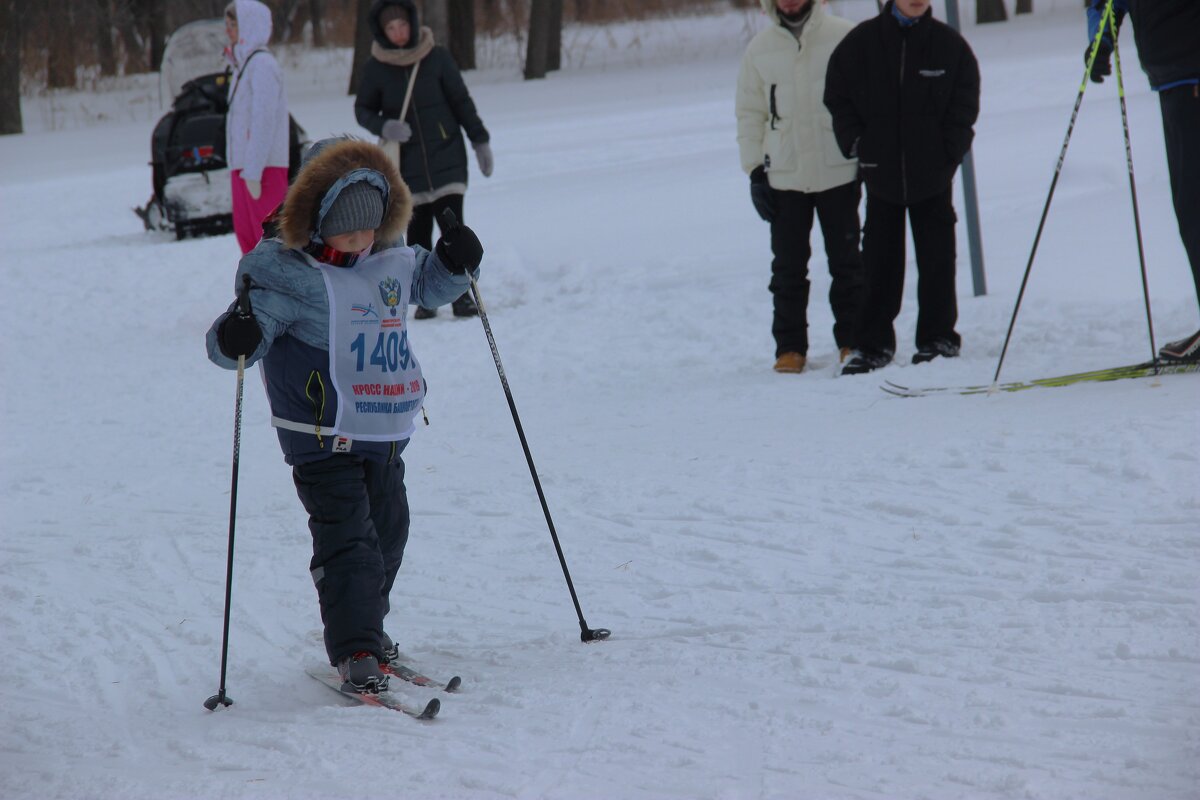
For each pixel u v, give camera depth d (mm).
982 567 10141
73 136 73312
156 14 105062
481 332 23969
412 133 24359
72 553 13445
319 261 8938
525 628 10227
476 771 7340
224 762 7816
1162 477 11430
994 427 13719
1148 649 8172
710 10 118625
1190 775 6504
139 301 30859
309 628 10742
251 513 14484
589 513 13047
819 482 12922
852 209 18797
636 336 22516
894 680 8148
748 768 7074
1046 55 61438
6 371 24172
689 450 14891
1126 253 22156
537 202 36812
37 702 9367
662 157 43406
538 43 84562
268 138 23797
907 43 17094
